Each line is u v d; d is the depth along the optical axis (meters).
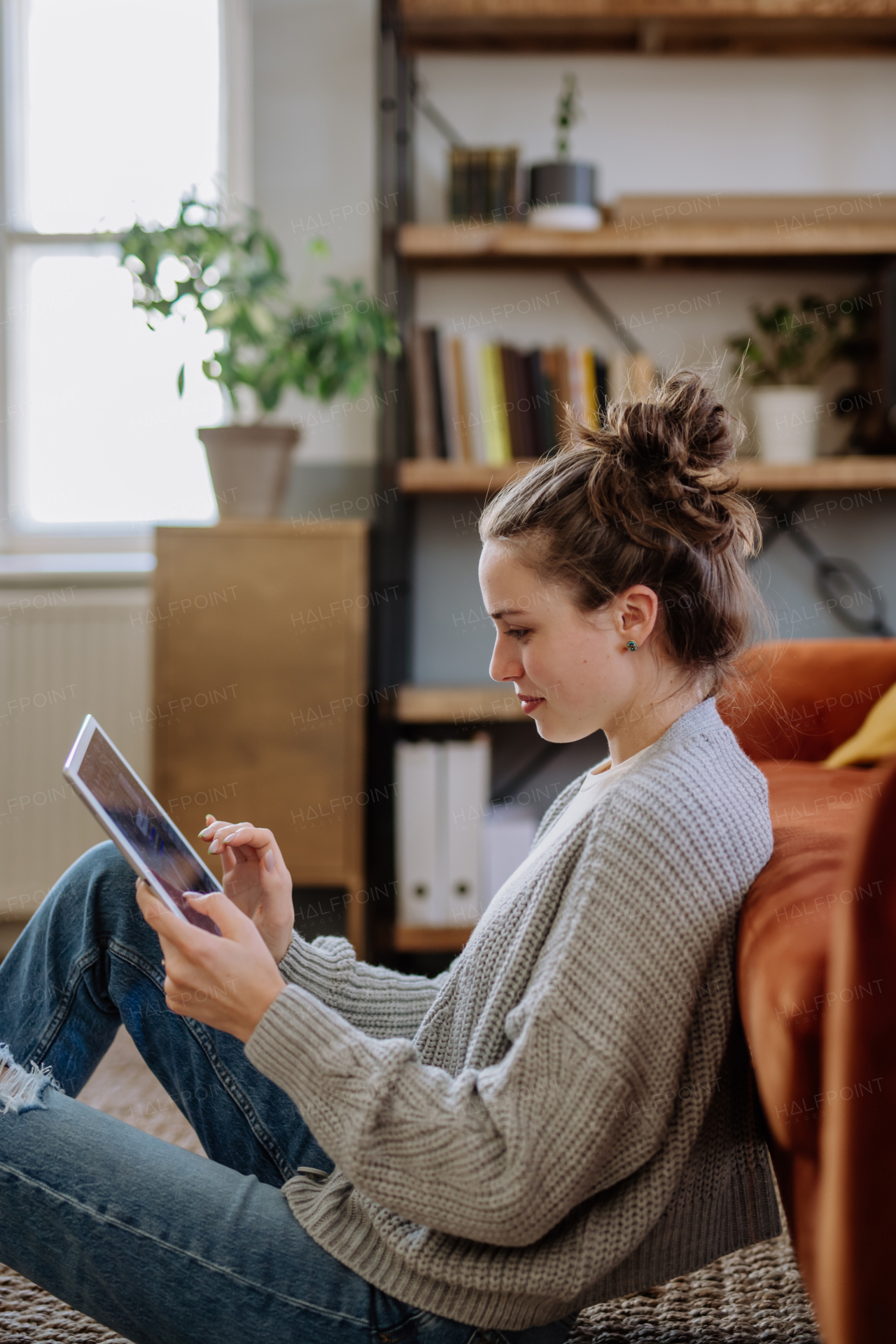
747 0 2.53
